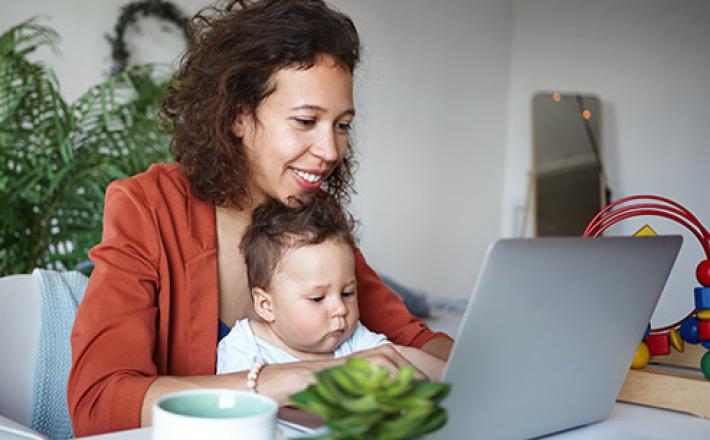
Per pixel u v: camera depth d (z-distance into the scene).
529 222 4.86
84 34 3.28
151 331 1.01
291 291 1.17
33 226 2.48
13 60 2.49
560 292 0.77
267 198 1.23
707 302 1.11
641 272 0.87
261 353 1.16
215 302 1.12
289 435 0.79
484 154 4.95
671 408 1.03
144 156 2.54
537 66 4.99
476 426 0.76
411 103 4.49
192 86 1.19
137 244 1.06
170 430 0.57
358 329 1.26
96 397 0.91
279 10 1.12
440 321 3.27
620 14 4.67
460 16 4.75
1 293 1.12
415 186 4.54
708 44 4.34
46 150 2.51
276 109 1.11
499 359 0.74
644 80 4.59
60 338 1.15
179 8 3.52
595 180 4.66
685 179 4.42
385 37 4.34
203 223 1.15
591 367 0.88
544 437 0.87
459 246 4.82
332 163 1.17
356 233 1.41
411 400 0.51
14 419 1.12
